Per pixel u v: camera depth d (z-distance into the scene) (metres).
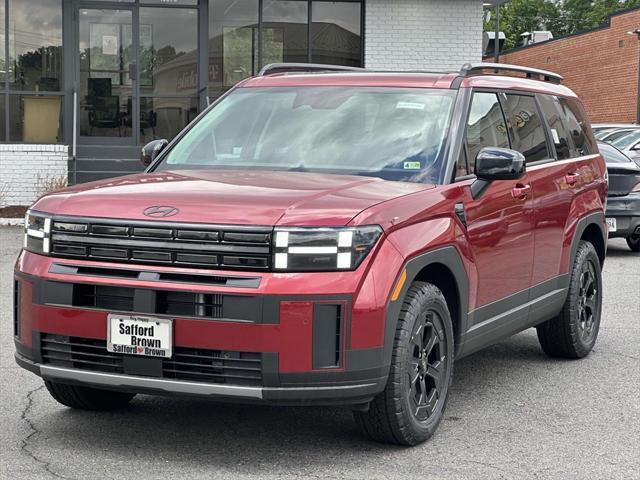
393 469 4.64
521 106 6.49
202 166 5.70
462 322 5.30
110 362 4.61
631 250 14.33
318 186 4.88
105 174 17.58
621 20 44.44
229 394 4.39
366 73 6.11
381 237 4.53
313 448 4.95
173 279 4.46
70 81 17.86
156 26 18.14
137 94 18.14
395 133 5.55
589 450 5.02
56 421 5.38
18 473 4.50
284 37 18.66
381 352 4.51
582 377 6.66
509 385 6.42
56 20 17.77
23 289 4.79
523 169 5.36
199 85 18.38
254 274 4.38
